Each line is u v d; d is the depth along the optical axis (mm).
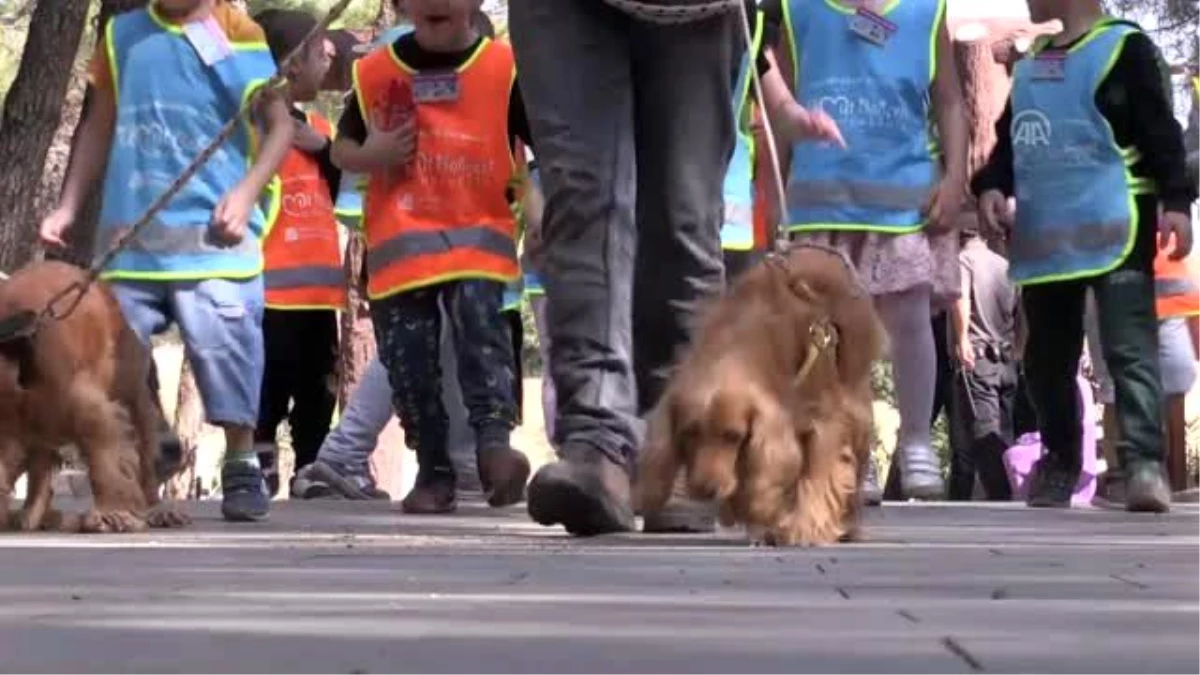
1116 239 13320
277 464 17609
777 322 8156
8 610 4785
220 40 11758
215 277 11695
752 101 12070
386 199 13102
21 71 22250
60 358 9828
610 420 9016
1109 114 13406
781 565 6793
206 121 11703
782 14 14039
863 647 3846
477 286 12953
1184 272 16703
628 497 8977
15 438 9930
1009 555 7465
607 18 9219
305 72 16172
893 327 14305
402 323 13094
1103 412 15875
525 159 13305
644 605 4945
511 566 6715
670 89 9297
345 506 14609
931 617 4578
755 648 3830
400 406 13188
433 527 10758
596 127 9156
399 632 4164
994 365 19344
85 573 6305
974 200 16188
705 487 7832
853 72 13875
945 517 12164
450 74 13055
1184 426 18031
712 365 8047
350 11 28000
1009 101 13945
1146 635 4102
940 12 14000
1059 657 3639
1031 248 13719
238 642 3934
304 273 17125
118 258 11648
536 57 9219
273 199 12062
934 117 14742
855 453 8336
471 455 15930
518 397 14820
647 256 9500
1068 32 13758
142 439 10727
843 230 13906
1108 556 7379
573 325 9062
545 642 3945
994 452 19406
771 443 7891
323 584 5766
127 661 3566
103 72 11898
